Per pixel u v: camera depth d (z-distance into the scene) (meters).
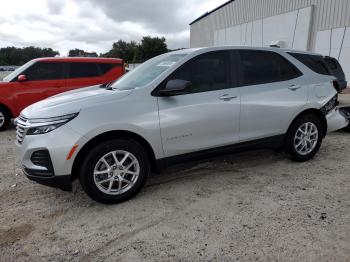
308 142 4.84
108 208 3.56
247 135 4.29
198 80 3.96
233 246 2.82
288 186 4.02
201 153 4.01
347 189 3.91
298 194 3.79
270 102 4.36
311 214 3.32
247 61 4.34
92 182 3.44
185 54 4.08
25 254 2.79
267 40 22.30
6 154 5.71
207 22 31.50
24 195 3.95
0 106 7.70
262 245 2.82
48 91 8.10
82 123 3.33
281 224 3.14
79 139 3.30
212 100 3.95
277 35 21.17
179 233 3.04
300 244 2.82
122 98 3.57
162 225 3.19
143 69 4.44
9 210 3.57
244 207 3.50
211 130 3.99
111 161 3.55
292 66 4.70
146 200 3.72
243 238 2.93
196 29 34.62
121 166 3.58
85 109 3.39
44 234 3.09
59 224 3.26
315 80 4.83
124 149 3.54
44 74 8.10
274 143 4.59
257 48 4.48
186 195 3.83
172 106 3.73
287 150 4.77
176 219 3.29
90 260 2.69
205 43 32.50
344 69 16.44
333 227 3.07
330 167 4.66
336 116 5.09
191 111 3.82
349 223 3.14
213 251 2.76
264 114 4.34
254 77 4.35
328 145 5.83
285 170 4.55
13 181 4.41
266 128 4.43
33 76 7.98
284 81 4.56
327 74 5.09
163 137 3.71
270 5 21.62
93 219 3.34
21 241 2.98
